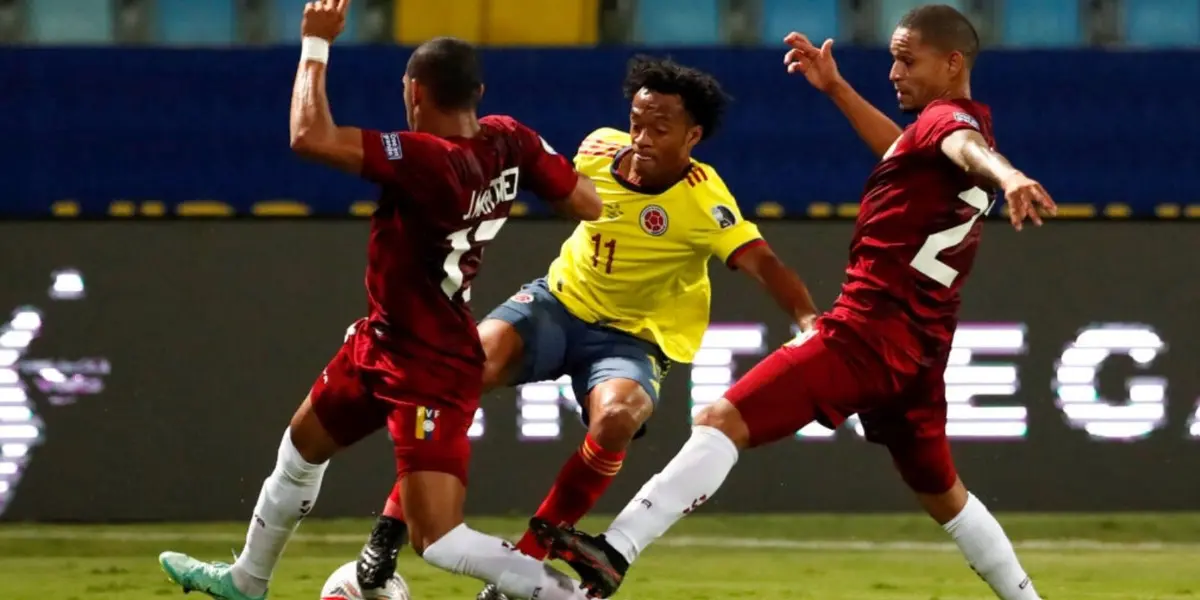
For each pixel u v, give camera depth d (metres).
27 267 29.02
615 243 17.80
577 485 17.28
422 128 14.62
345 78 29.61
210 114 29.59
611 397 17.27
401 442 14.67
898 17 31.30
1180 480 29.28
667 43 31.17
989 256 29.42
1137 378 29.38
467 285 14.95
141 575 22.84
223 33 31.08
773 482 29.27
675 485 15.33
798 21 31.42
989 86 30.00
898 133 17.70
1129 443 29.28
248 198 29.50
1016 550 26.09
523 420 28.91
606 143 18.31
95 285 29.06
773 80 29.80
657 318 18.19
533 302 18.16
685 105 17.39
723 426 15.54
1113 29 31.45
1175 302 29.52
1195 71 29.86
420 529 14.59
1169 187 29.69
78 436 28.84
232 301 29.17
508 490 28.89
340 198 29.55
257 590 16.50
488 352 17.62
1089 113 29.86
